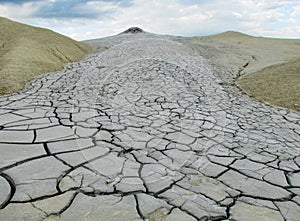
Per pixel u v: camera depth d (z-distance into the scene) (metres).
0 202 1.93
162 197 2.14
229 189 2.31
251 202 2.14
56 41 10.93
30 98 4.96
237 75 8.83
